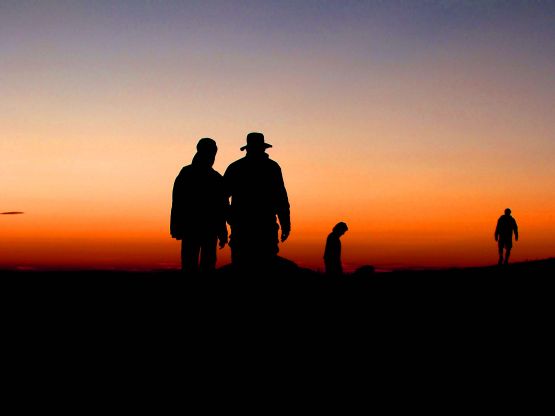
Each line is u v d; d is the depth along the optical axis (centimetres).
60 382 550
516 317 942
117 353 642
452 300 1124
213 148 895
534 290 1317
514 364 641
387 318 858
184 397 514
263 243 807
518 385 564
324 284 824
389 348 690
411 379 578
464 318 919
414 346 709
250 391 532
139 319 743
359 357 646
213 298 741
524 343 747
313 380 566
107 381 554
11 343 692
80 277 1205
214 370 587
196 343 663
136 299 853
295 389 540
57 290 1080
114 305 875
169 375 572
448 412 487
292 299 747
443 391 542
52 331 749
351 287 1063
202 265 884
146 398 510
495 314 962
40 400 502
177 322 714
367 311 858
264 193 816
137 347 661
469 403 509
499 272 1728
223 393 526
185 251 875
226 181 832
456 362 643
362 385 555
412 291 1202
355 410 490
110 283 1097
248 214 809
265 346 655
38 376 568
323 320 730
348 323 761
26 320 827
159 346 661
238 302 730
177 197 871
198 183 872
